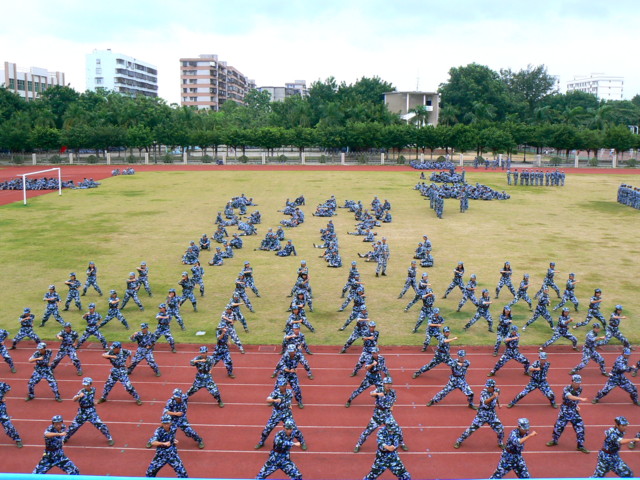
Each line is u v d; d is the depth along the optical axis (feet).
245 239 117.60
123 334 65.57
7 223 129.39
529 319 72.08
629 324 70.03
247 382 53.78
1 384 41.57
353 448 42.86
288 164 303.68
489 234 121.70
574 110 324.80
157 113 351.25
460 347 62.75
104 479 18.56
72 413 47.96
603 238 117.60
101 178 226.79
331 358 59.36
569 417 42.37
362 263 98.94
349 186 203.41
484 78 431.02
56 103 389.19
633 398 50.01
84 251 103.71
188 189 194.08
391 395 40.04
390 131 303.27
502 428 41.81
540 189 197.67
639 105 525.34
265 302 77.51
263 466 39.42
